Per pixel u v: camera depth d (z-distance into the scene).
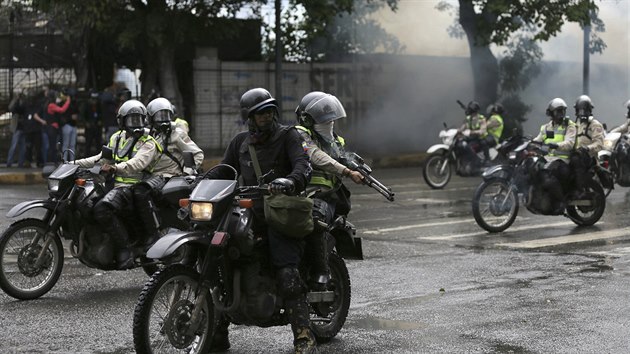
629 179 21.23
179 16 29.19
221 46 34.53
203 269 7.35
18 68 31.67
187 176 10.99
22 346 8.38
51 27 31.75
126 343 8.48
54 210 10.59
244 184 7.82
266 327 8.18
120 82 31.83
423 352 8.06
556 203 15.69
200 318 7.43
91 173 10.74
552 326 8.90
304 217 7.38
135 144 10.98
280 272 7.48
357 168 8.40
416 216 17.78
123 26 28.91
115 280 11.66
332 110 8.41
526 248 13.75
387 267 12.23
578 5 31.81
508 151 19.70
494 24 32.91
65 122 27.03
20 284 10.84
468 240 14.63
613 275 11.50
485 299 10.18
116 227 10.65
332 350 8.17
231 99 32.78
